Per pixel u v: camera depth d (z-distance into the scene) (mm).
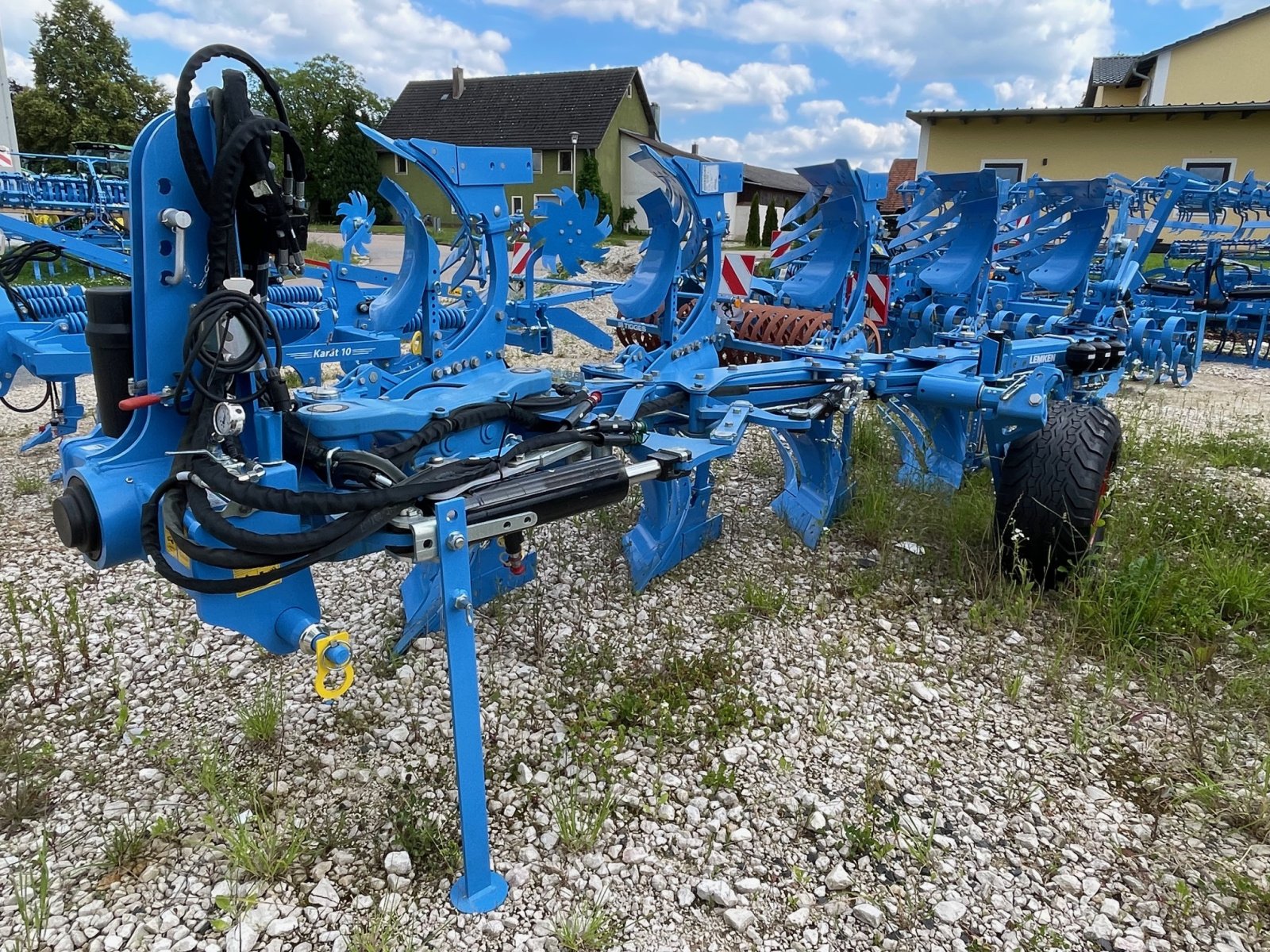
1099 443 3730
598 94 43875
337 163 43781
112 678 3223
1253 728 3029
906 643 3584
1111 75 35656
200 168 1917
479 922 2213
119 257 5688
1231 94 24141
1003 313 7008
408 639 3424
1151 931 2215
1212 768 2838
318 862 2393
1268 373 10391
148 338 2047
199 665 3305
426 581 3541
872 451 5660
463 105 46656
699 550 4375
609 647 3463
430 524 2035
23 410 6043
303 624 2088
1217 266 10711
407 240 4496
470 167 3902
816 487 4668
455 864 2383
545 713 3080
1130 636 3492
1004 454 4035
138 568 4094
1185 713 3090
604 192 41750
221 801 2570
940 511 4484
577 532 4566
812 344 4785
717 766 2832
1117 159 21516
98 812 2564
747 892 2332
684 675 3287
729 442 3162
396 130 46688
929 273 6609
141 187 1942
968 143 22859
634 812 2625
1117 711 3141
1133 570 3701
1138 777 2797
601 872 2398
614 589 3980
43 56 40812
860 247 5062
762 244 37844
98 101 41156
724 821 2590
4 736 2891
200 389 1963
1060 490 3668
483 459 2354
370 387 3688
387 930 2158
